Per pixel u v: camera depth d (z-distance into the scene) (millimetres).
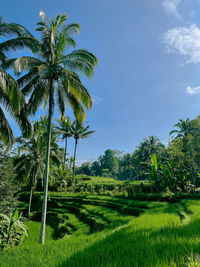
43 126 25859
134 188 24797
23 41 9828
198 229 5219
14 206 14969
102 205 21609
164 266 2721
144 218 9281
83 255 3900
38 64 11367
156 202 17375
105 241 5277
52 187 35719
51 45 11828
